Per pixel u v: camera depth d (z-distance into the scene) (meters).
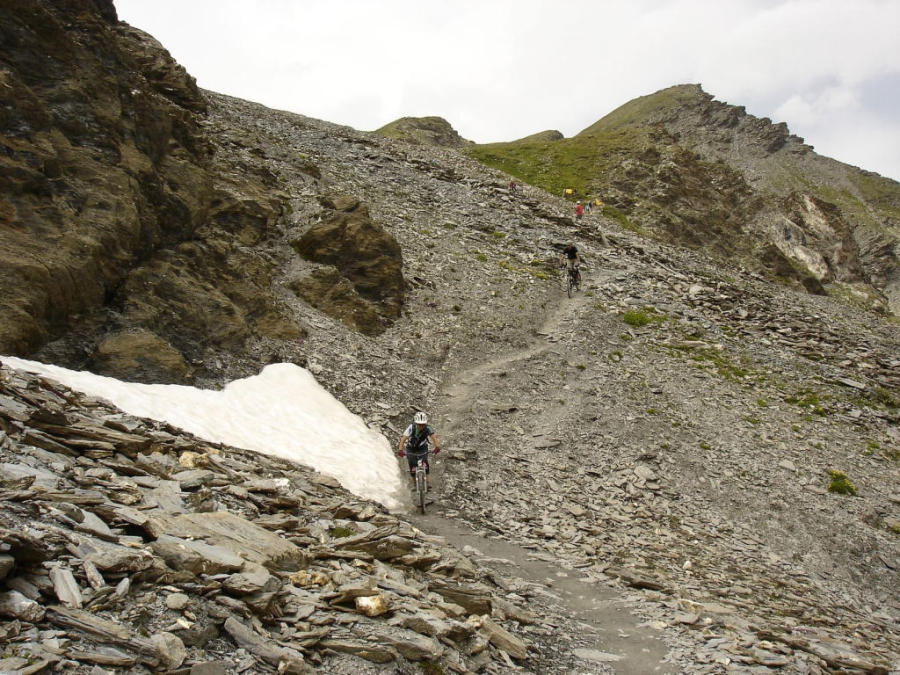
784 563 19.02
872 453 27.56
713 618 12.80
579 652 10.47
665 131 133.88
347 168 53.00
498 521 17.47
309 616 8.18
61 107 20.73
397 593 9.82
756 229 128.62
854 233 199.00
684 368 32.62
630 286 43.69
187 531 8.91
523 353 31.16
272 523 11.20
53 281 16.80
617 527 18.58
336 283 29.77
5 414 10.69
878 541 21.31
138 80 26.41
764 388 32.34
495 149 131.00
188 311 21.56
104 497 9.04
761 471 24.28
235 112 59.41
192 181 26.77
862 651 12.91
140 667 6.12
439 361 28.62
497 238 47.59
